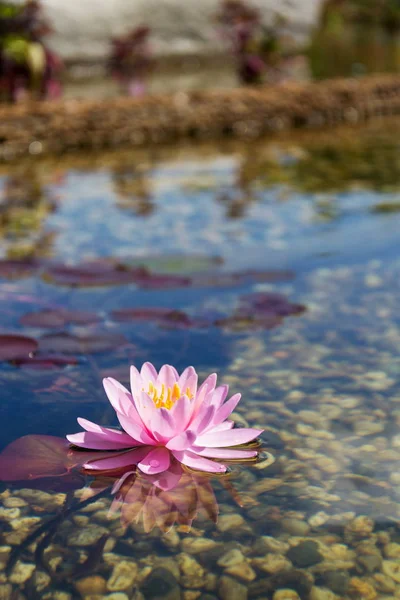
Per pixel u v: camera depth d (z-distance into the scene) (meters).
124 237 3.12
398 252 2.85
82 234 3.16
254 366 1.77
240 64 8.47
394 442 1.39
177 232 3.21
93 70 9.80
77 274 2.50
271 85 7.74
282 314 2.16
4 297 2.27
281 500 1.18
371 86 7.75
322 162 5.18
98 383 1.63
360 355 1.84
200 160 5.33
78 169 4.93
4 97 6.84
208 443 1.26
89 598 0.94
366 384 1.66
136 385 1.30
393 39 15.96
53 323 2.03
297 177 4.64
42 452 1.30
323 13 14.03
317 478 1.25
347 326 2.06
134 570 0.99
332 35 14.56
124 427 1.21
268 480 1.24
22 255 2.78
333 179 4.55
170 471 1.27
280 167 5.02
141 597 0.94
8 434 1.37
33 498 1.17
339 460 1.32
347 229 3.25
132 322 2.07
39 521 1.11
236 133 6.63
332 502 1.17
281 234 3.17
